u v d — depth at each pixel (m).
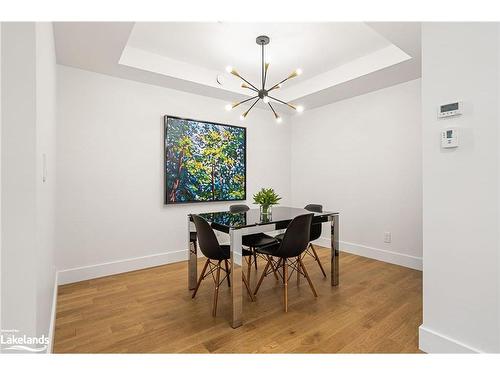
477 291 1.46
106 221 3.10
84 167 2.96
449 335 1.57
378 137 3.64
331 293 2.56
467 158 1.48
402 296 2.49
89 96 2.99
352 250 3.97
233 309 1.96
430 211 1.65
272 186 4.69
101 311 2.21
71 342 1.77
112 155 3.14
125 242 3.24
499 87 1.37
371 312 2.18
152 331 1.91
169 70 3.17
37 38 1.15
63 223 2.83
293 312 2.18
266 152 4.61
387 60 2.95
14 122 1.06
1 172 1.05
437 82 1.59
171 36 2.71
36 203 1.10
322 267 3.17
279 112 4.74
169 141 3.50
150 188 3.42
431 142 1.63
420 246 3.24
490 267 1.41
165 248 3.54
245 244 2.64
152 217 3.44
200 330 1.92
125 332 1.89
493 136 1.39
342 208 4.12
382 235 3.62
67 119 2.85
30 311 1.09
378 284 2.78
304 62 3.31
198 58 3.20
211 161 3.89
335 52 3.06
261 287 2.72
